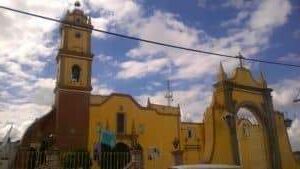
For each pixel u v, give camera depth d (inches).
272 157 1467.8
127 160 874.8
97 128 1475.1
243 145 1542.8
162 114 1685.5
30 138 1348.4
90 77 1496.1
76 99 1435.8
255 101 1523.1
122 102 1587.1
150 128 1622.8
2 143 1269.7
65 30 1528.1
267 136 1505.9
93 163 1364.4
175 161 971.3
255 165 1492.4
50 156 800.3
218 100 1433.3
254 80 1565.0
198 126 1782.7
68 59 1482.5
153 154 1582.2
